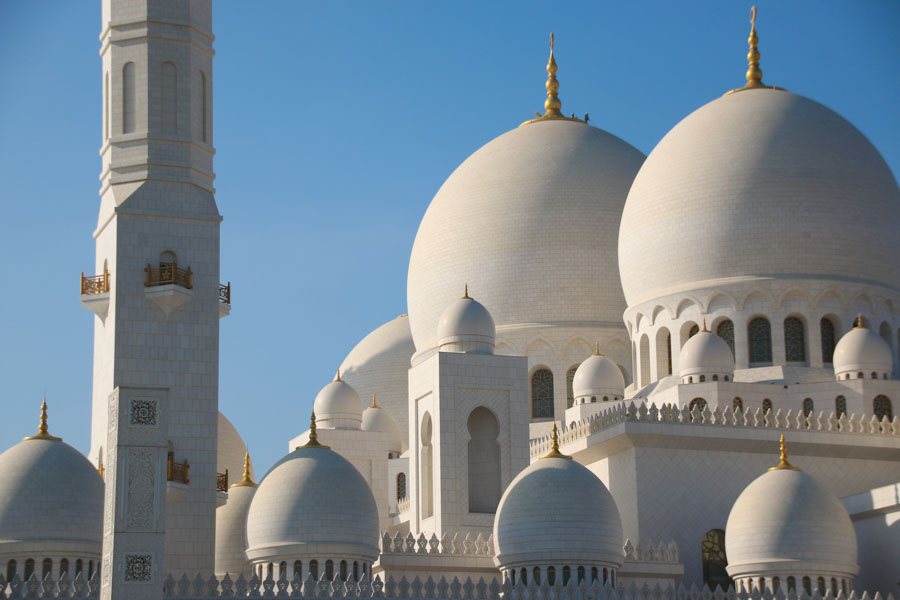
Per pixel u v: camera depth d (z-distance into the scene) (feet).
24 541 304.30
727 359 379.96
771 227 395.34
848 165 403.95
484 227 445.78
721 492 358.23
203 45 342.44
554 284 437.58
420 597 298.56
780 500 321.32
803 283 392.68
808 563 314.96
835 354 382.63
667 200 408.26
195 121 336.90
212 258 329.52
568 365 432.25
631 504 353.72
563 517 307.37
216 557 363.76
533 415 431.84
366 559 312.29
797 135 405.18
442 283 449.06
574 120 480.64
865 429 366.63
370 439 417.69
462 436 357.00
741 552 321.52
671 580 326.65
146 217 325.83
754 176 399.44
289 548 306.55
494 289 440.86
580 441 372.38
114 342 317.83
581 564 306.35
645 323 411.13
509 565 312.50
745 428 360.28
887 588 334.65
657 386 397.60
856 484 367.66
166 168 330.34
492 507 362.94
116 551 258.98
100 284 327.06
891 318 400.47
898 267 406.21
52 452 314.96
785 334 392.68
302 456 319.47
